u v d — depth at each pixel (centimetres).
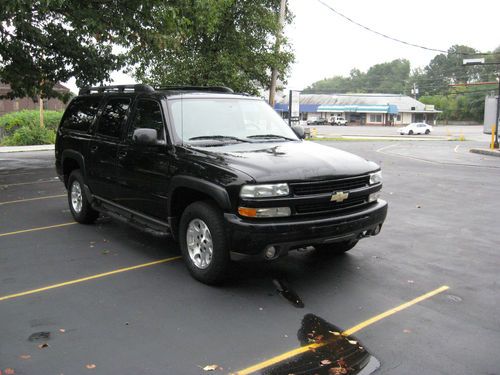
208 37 1791
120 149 643
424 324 432
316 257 623
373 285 525
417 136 5112
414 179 1392
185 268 575
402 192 1156
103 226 777
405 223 823
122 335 407
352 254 638
